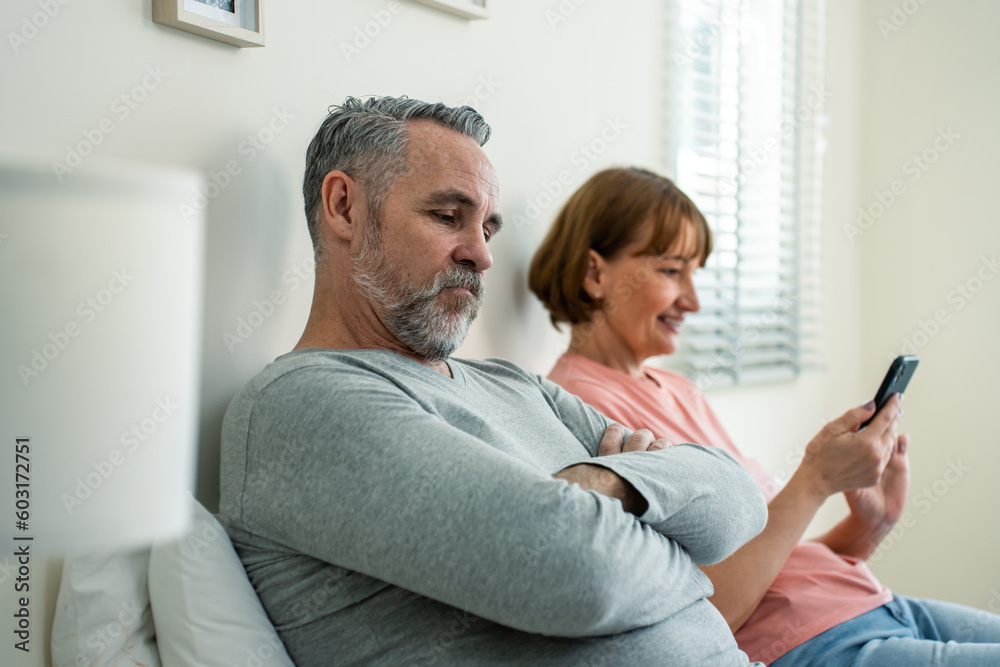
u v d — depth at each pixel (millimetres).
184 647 815
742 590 1154
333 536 756
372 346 1015
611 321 1541
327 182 988
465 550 707
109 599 835
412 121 1002
